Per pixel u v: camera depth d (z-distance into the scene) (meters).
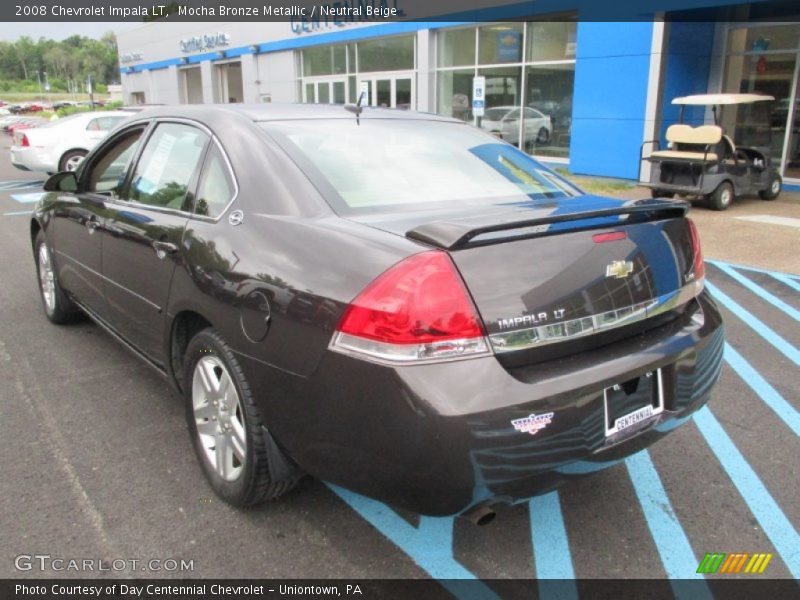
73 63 150.88
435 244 2.17
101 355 4.60
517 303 2.18
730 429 3.65
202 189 3.09
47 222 4.76
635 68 12.99
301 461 2.43
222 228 2.82
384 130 3.34
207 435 2.97
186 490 3.01
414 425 2.04
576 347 2.33
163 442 3.43
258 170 2.84
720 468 3.26
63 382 4.15
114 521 2.79
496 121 16.64
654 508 2.94
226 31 25.64
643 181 13.17
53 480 3.08
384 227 2.44
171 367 3.25
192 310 2.88
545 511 2.92
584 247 2.38
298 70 22.80
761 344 5.03
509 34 15.97
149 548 2.63
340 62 20.95
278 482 2.72
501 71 16.36
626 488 3.10
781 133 13.27
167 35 30.16
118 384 4.12
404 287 2.09
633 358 2.39
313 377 2.26
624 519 2.87
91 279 4.07
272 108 3.36
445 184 3.01
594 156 14.12
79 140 14.62
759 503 2.98
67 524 2.77
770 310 5.91
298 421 2.36
